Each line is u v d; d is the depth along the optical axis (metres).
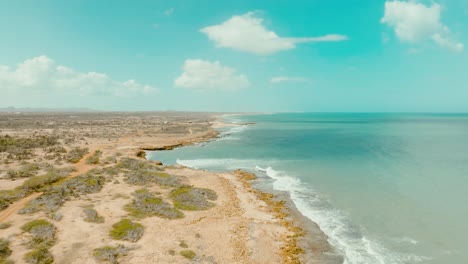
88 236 21.16
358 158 57.69
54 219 23.42
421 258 20.83
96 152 51.66
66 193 29.42
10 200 26.92
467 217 27.59
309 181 40.41
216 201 30.77
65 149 54.16
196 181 38.16
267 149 70.31
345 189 36.53
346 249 22.00
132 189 32.25
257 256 20.45
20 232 21.06
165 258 19.03
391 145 76.25
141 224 23.70
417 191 35.44
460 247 22.22
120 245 20.03
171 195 31.00
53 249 19.25
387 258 20.84
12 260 17.61
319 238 23.64
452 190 35.72
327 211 29.31
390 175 43.44
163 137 84.75
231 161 55.41
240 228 24.56
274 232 24.30
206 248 20.89
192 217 26.03
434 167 48.94
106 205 27.17
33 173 36.03
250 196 33.34
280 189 36.66
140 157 55.41
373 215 28.28
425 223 26.42
